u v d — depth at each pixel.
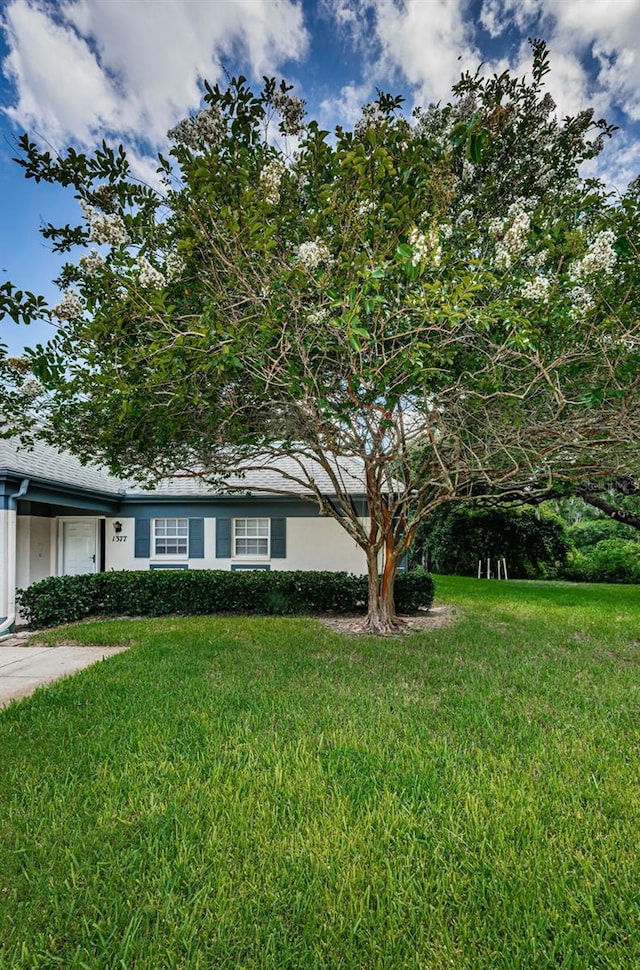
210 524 11.03
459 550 18.44
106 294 3.66
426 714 3.79
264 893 2.00
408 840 2.30
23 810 2.52
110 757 3.07
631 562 15.68
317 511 10.82
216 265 3.88
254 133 3.68
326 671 4.89
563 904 1.96
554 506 20.44
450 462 5.98
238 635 6.61
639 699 4.20
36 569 10.51
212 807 2.55
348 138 3.33
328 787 2.74
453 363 4.35
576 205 3.88
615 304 3.76
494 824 2.43
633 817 2.50
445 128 4.06
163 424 5.23
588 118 4.59
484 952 1.75
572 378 4.52
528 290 3.37
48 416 5.65
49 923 1.86
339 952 1.75
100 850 2.24
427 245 2.85
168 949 1.75
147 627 7.24
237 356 3.47
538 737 3.41
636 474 5.78
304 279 3.21
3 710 3.92
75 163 3.74
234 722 3.59
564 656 5.68
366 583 8.80
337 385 4.55
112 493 10.48
